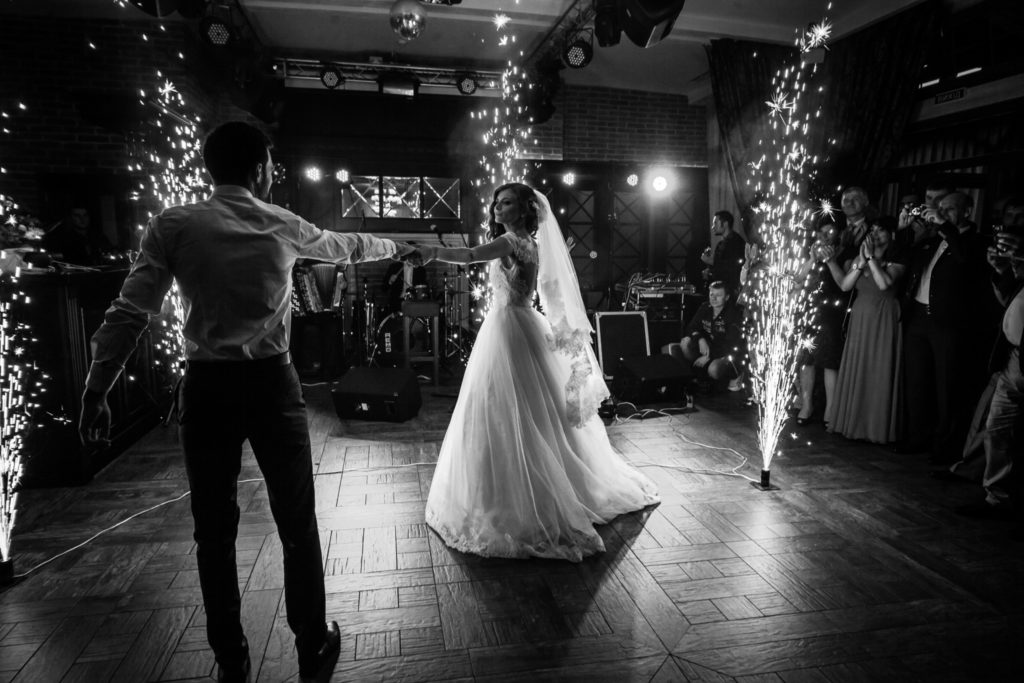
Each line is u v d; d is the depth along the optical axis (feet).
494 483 8.98
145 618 7.38
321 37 21.24
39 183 19.67
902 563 8.61
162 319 15.85
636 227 27.61
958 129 17.54
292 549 5.97
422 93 25.09
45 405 11.25
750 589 7.96
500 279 9.59
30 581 8.21
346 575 8.34
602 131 26.68
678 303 22.47
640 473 11.30
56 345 11.21
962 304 11.87
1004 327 9.87
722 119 21.67
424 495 11.14
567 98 26.22
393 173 25.77
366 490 11.38
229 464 5.54
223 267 5.22
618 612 7.47
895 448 13.23
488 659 6.61
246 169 5.62
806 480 11.70
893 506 10.50
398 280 24.41
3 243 11.35
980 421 11.32
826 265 14.65
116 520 10.07
